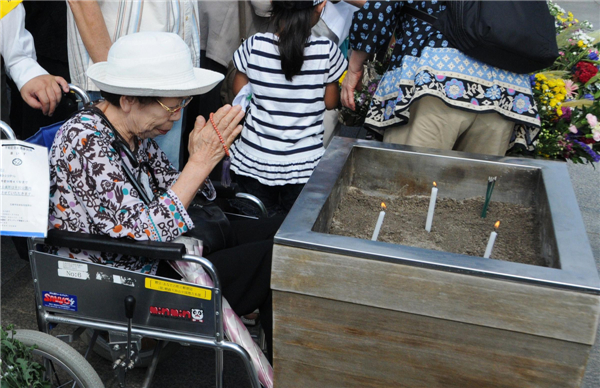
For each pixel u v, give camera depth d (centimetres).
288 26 245
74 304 176
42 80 212
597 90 309
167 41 169
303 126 265
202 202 210
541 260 164
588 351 130
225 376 233
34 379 171
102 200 168
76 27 245
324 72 259
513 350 136
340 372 154
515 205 199
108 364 235
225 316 172
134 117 175
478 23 208
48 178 161
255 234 212
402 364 147
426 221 186
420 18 227
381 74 325
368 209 195
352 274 139
